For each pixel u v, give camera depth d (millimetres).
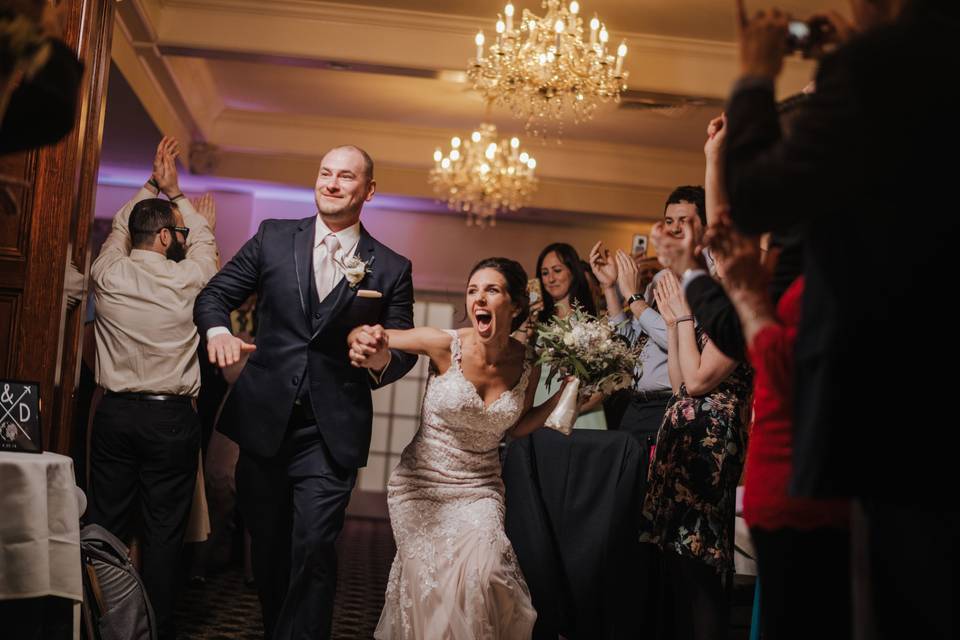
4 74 1795
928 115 1490
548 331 3395
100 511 4141
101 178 10195
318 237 3607
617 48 7406
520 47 6676
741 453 3199
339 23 7273
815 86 1649
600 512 3512
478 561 3158
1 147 2098
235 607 4965
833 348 1551
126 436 4121
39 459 2959
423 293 11281
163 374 4184
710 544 3123
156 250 4293
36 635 2980
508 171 8844
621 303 5055
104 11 4129
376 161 10125
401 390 11883
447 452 3426
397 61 7297
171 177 4645
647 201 10508
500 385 3479
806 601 1828
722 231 1938
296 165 10164
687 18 7008
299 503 3418
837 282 1570
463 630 3102
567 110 9008
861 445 1522
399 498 3451
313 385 3445
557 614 3488
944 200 1497
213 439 5652
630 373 3430
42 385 3754
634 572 3443
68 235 3809
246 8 7176
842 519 1793
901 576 1525
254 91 9250
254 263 3611
